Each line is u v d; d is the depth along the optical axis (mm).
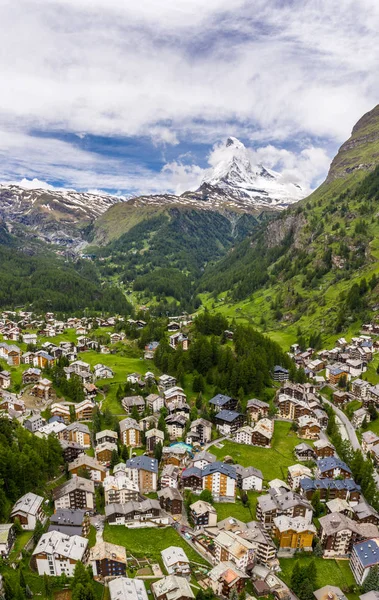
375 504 134000
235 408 198375
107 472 140625
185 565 103938
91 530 117188
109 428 173750
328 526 116250
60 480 136625
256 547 109875
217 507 133625
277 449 172625
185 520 125250
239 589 99062
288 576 106812
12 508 114375
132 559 107688
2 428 141750
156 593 94312
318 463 154500
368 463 149000
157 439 162250
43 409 186500
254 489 143750
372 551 109125
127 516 121750
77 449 148375
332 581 106812
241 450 169375
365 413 193875
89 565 101000
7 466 120438
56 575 98250
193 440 173000
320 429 185750
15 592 88188
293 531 115500
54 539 101750
